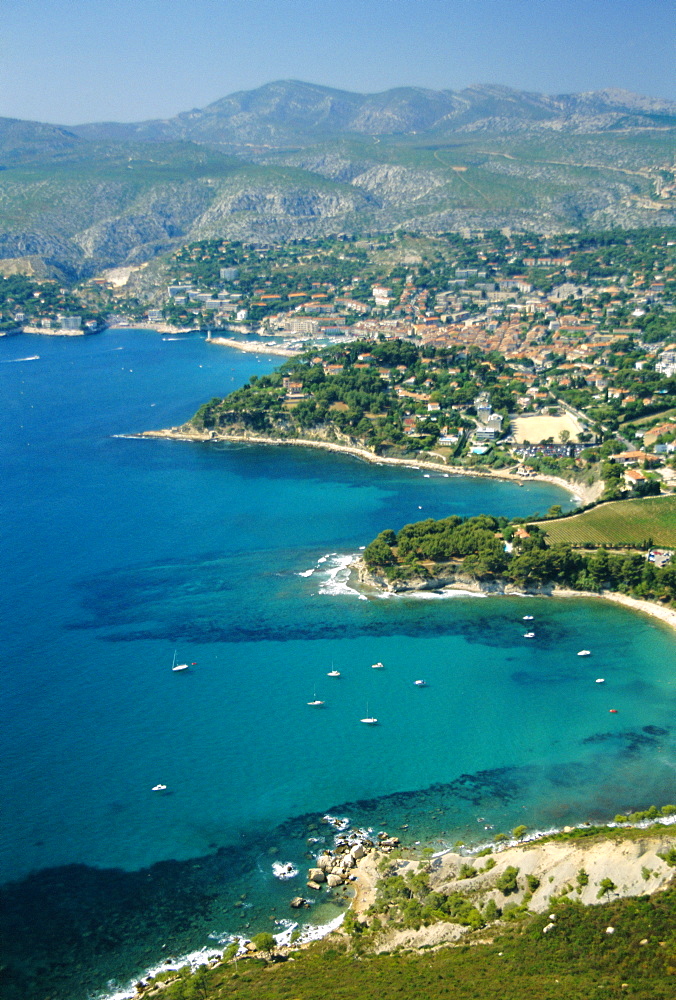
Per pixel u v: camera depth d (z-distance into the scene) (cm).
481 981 16762
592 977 16562
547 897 19100
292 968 18075
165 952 19075
